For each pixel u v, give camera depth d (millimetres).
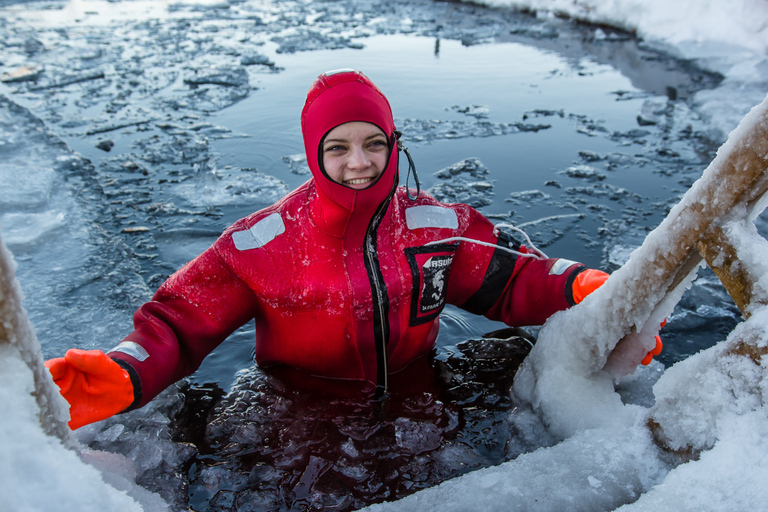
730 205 1451
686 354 2396
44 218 3428
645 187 3902
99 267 3012
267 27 8695
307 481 1786
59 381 1620
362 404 2068
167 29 8680
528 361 2123
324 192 1820
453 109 5305
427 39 7801
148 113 5293
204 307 1960
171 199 3783
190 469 1856
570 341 1938
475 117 5117
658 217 3525
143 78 6301
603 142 4617
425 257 2020
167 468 1840
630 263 1718
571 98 5562
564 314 2025
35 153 4328
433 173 4109
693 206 1523
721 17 6883
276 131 4852
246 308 2035
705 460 1364
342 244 1927
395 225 2010
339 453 1881
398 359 2172
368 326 1992
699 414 1473
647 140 4633
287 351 2100
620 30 7965
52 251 3164
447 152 4449
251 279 1952
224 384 2217
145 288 2867
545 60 6801
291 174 4148
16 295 1074
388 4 10242
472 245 2141
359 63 6699
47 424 1167
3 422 1015
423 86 5922
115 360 1737
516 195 3779
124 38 8148
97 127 4949
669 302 1716
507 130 4852
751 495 1239
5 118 4906
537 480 1535
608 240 3256
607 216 3527
